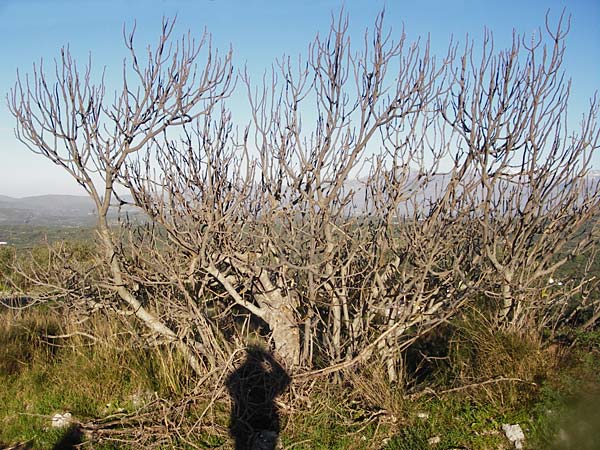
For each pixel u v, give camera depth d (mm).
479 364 4508
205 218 4391
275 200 4488
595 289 5523
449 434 3891
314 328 4738
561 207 4941
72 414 4633
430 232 4234
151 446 4109
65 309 5066
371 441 3975
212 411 4359
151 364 5098
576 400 3904
